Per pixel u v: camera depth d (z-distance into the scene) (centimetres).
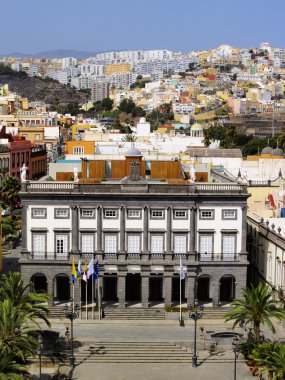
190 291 11312
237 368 9156
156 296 11688
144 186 11250
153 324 10788
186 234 11344
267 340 9531
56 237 11362
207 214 11369
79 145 17700
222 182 11988
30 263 11294
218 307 11344
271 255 11438
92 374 8944
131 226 11338
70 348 9675
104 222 11331
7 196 18100
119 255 11288
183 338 10100
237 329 10556
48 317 10988
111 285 11669
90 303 11406
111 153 17038
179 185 11256
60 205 11306
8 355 7369
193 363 9244
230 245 11431
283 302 10150
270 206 14112
